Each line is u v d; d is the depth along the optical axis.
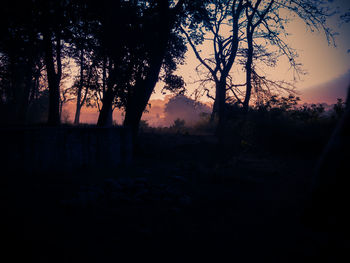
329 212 0.91
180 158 10.38
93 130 7.03
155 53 11.02
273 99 14.55
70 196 4.24
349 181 0.87
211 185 6.11
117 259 2.50
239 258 2.67
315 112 13.79
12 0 7.49
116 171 7.10
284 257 2.68
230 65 16.44
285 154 10.96
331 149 0.96
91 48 11.62
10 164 4.95
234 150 11.74
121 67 12.46
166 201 4.64
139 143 11.27
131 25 12.06
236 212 4.21
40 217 3.29
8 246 2.47
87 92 16.92
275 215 4.07
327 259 2.54
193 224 3.64
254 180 6.57
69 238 2.83
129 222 3.53
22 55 10.65
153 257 2.62
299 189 5.68
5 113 23.27
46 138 5.68
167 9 10.41
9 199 3.79
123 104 14.26
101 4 10.27
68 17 9.32
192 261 2.58
